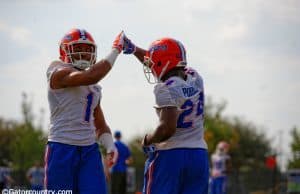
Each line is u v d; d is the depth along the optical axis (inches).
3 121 3245.6
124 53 610.9
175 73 564.7
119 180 1470.2
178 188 563.2
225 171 1727.4
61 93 572.7
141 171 2213.3
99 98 589.0
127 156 1485.0
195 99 561.3
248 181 2112.5
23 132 2901.1
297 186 1980.8
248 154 3727.9
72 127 574.6
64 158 572.1
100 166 583.8
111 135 612.7
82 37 573.9
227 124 3560.5
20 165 2755.9
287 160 2231.8
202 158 565.0
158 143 556.4
